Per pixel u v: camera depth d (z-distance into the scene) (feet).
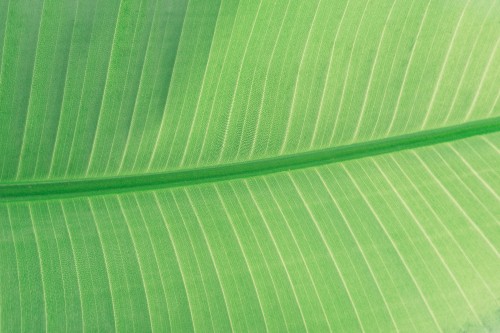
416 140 1.40
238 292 1.30
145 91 1.36
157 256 1.31
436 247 1.33
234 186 1.37
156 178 1.36
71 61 1.34
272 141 1.38
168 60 1.36
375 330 1.29
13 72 1.33
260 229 1.34
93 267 1.29
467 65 1.40
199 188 1.36
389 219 1.35
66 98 1.34
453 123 1.40
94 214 1.33
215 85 1.37
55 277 1.28
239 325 1.28
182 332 1.28
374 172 1.38
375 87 1.40
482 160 1.38
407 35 1.40
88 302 1.28
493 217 1.34
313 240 1.33
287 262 1.32
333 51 1.39
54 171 1.34
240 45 1.37
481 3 1.39
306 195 1.36
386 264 1.32
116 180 1.35
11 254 1.29
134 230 1.32
